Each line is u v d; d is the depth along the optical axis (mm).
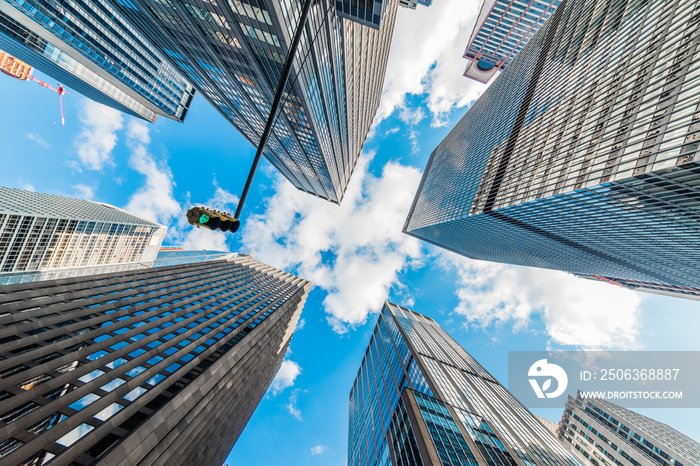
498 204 76750
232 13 37625
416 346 78875
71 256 108312
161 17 48562
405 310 130875
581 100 57625
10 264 90750
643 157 38625
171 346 39938
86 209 128125
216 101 91188
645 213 47781
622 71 48719
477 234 115438
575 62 66562
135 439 26000
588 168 48469
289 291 102688
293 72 45094
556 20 87000
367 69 83125
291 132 79062
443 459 36312
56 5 82625
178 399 31953
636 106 42281
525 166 70312
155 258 147500
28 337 30312
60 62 117250
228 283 81500
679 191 38500
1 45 112875
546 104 71938
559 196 54594
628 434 91875
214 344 45156
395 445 49938
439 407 49906
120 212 153625
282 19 34656
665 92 38125
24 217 93875
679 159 33844
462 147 133000
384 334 107188
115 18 99250
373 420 73000
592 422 102812
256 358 58156
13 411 23344
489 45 165250
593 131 50125
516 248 115062
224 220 6609
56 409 24922
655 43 43344
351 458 87500
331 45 48781
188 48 57625
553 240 87125
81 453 23453
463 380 71875
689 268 70625
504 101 104250
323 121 73562
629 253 75375
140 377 32125
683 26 39094
